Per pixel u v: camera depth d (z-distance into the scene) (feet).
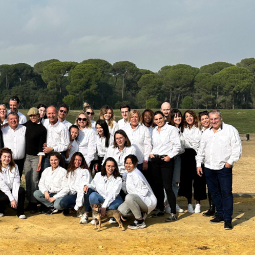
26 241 20.36
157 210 25.89
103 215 22.27
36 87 334.24
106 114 27.12
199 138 25.79
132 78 340.80
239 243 20.16
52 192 25.55
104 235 21.43
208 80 298.76
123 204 22.80
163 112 27.20
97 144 26.71
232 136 22.94
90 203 23.39
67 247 19.53
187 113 25.96
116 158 24.84
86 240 20.58
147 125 26.43
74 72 293.84
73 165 24.98
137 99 320.09
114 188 23.07
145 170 26.18
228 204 22.98
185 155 26.32
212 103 306.35
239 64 383.24
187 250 19.19
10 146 26.17
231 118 151.64
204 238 20.98
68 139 26.55
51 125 26.25
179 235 21.47
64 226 23.13
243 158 59.21
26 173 26.27
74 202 25.02
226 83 296.30
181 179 26.73
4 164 24.75
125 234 21.63
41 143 25.91
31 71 337.72
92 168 27.22
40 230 22.29
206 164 23.94
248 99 319.27
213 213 25.81
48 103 283.18
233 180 42.47
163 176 24.41
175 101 326.03
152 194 23.59
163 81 323.78
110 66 364.79
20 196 24.67
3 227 22.74
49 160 26.35
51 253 18.74
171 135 24.26
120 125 28.14
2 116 26.89
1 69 331.57
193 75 314.96
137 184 23.06
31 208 26.40
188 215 26.04
